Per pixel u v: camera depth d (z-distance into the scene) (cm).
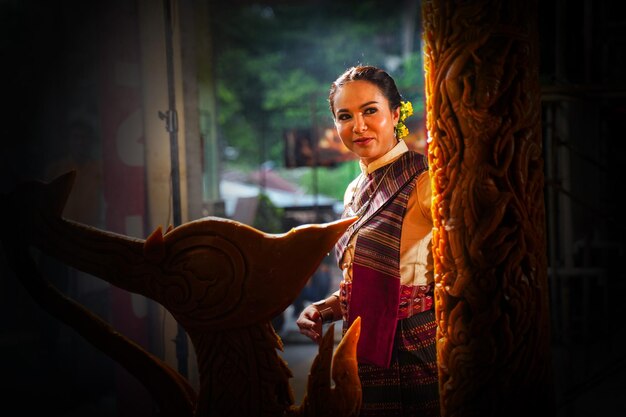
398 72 1040
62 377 333
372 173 162
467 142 130
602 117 419
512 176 130
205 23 598
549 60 438
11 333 361
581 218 427
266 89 1295
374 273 155
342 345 132
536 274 134
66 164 354
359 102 155
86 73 395
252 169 1382
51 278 334
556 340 387
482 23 128
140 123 264
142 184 266
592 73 431
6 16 389
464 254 132
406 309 155
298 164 702
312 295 564
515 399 132
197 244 132
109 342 141
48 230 138
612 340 383
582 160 426
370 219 158
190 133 302
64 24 395
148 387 141
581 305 421
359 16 1223
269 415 133
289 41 1300
